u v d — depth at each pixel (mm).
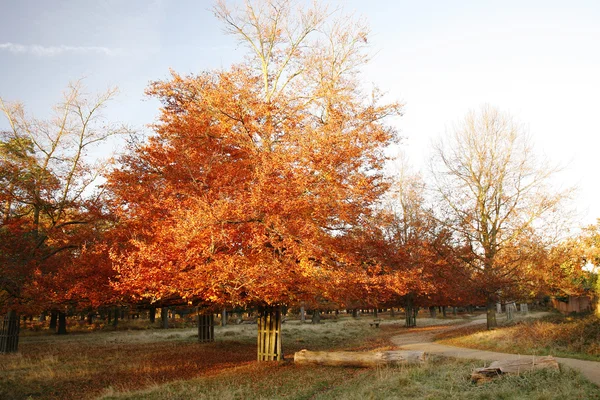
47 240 20656
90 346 26406
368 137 14602
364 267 15703
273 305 17250
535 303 60594
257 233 13633
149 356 21047
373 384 12133
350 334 35500
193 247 12805
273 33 17891
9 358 19859
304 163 13719
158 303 17672
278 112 15398
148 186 15891
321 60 16562
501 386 10492
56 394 13336
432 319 54719
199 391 12664
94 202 18625
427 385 11445
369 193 14820
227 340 29578
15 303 17891
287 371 15398
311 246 13398
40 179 19000
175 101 16703
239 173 15172
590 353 14859
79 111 20344
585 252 25172
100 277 15367
